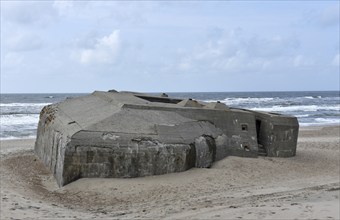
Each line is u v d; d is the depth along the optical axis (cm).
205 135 1284
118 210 888
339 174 1315
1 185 1072
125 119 1211
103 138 1127
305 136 2481
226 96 10831
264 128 1495
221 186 1095
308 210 798
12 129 2816
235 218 750
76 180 1098
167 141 1186
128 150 1134
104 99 1480
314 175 1282
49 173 1280
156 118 1258
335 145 1994
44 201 943
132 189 1047
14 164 1429
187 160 1210
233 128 1395
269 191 1049
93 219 780
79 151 1098
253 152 1406
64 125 1266
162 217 795
